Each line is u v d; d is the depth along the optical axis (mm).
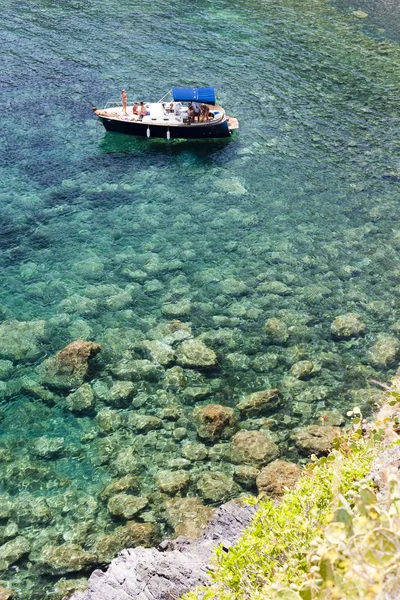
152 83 46219
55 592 17375
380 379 24703
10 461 21406
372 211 34875
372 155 39656
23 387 24141
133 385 24281
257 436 21812
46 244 31922
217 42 52500
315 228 33594
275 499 19172
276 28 55312
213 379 24703
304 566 9078
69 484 20641
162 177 37562
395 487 7246
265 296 29031
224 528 17438
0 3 57594
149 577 14312
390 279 30109
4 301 28328
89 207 34750
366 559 6508
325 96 45750
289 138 41156
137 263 30953
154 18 56312
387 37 54531
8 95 43719
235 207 35188
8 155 38344
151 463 21312
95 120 42250
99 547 18422
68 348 25094
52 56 49000
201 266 30891
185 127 40250
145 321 27469
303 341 26531
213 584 10695
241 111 43625
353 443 13688
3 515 19562
